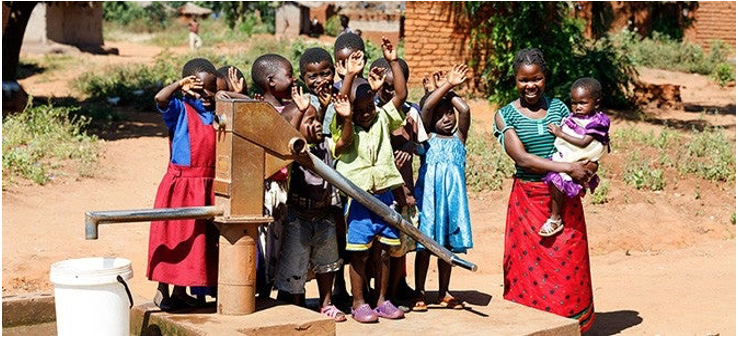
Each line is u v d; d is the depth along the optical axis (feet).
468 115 19.25
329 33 129.80
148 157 44.24
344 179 17.08
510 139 19.13
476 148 44.21
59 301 16.08
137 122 54.44
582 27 66.03
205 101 17.93
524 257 19.74
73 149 42.29
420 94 58.49
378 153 17.92
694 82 85.66
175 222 17.37
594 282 27.40
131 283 26.68
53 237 30.42
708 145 45.03
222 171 16.84
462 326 17.93
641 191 39.22
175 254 17.34
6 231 30.37
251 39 113.39
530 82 18.89
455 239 19.07
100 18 106.42
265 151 16.84
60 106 56.95
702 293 25.26
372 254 18.39
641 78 84.23
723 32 109.09
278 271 18.12
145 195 37.09
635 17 107.14
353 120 17.88
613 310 23.48
